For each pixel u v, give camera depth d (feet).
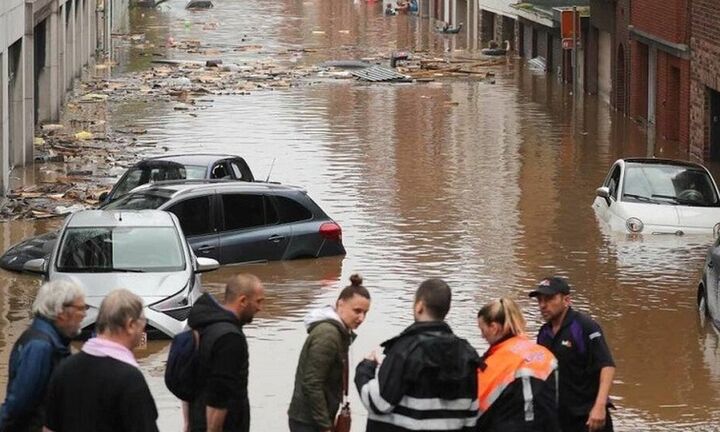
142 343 134.00
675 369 132.16
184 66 466.29
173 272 140.77
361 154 281.33
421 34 624.59
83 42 454.40
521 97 395.14
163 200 173.78
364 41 582.35
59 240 144.36
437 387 72.49
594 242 195.42
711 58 276.00
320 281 169.07
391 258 183.73
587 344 85.46
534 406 76.79
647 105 339.36
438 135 312.71
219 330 76.54
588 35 406.62
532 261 182.29
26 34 270.87
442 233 201.87
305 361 80.38
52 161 274.57
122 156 278.46
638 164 212.43
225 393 76.23
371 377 74.74
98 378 66.33
